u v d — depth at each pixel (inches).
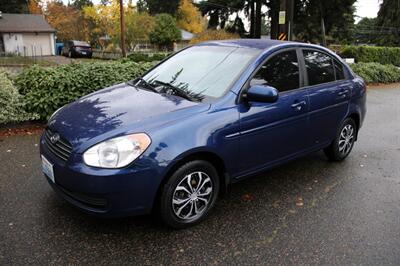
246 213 136.0
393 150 221.1
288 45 157.9
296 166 186.4
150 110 122.6
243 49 151.5
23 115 231.8
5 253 106.6
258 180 166.9
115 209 108.6
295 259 110.3
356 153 212.2
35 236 115.4
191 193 122.3
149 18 1569.9
